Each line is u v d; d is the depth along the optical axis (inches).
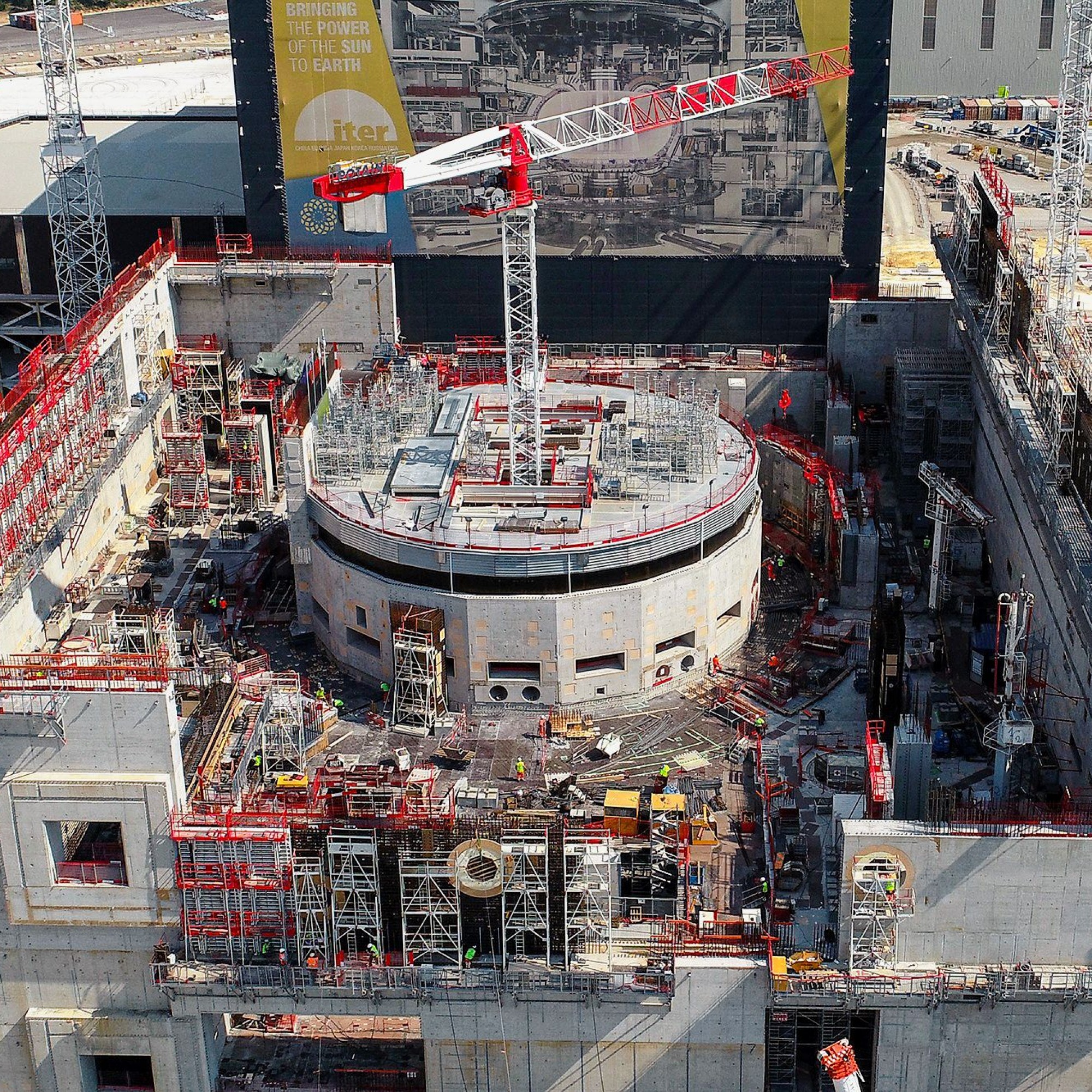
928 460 6466.5
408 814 4119.1
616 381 6727.4
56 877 4175.7
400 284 6948.8
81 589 5821.9
